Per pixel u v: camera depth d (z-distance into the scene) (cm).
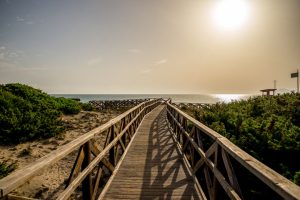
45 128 1102
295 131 659
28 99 1449
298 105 945
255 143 619
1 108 1175
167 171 608
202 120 924
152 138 1038
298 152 569
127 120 916
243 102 1266
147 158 725
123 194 475
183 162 678
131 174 588
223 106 1195
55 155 257
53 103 1602
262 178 199
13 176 194
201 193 459
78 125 1338
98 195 475
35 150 912
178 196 466
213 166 369
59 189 639
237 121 781
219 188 363
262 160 574
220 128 728
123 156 726
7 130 978
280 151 583
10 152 884
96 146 416
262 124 725
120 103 4306
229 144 305
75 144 307
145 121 1650
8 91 1454
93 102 4631
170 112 1324
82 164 364
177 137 923
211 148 391
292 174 515
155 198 458
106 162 505
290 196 159
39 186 646
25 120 1103
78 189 634
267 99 1165
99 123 1441
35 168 216
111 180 538
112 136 588
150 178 561
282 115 869
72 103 1877
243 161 240
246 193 495
